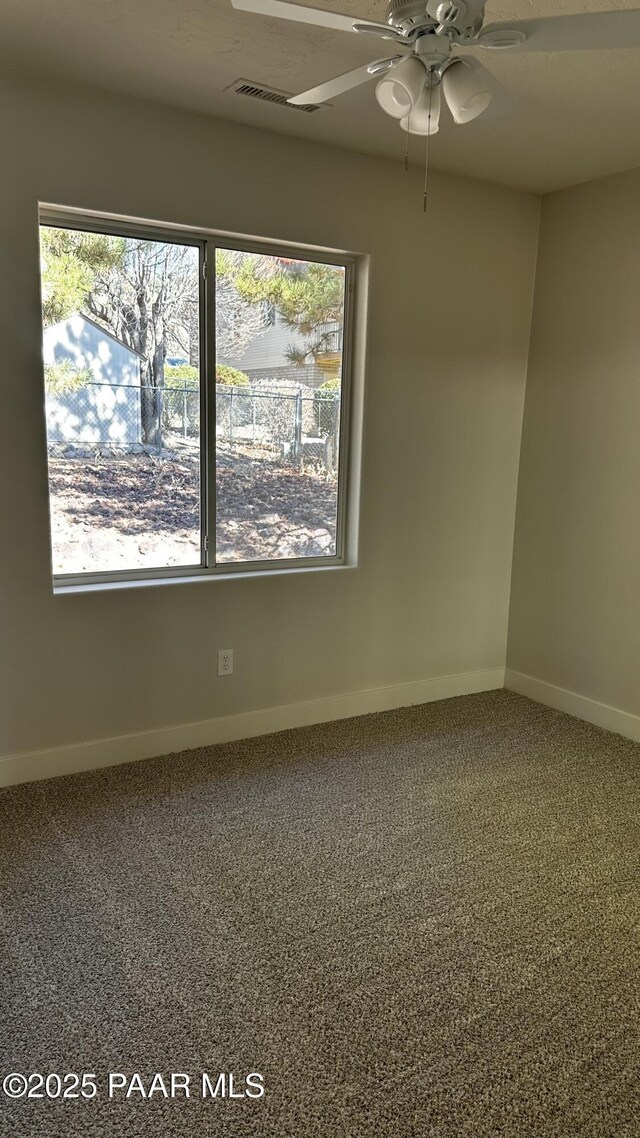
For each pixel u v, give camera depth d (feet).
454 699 12.27
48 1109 4.66
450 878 7.18
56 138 7.82
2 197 7.69
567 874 7.29
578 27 4.51
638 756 10.05
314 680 10.90
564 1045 5.22
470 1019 5.43
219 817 8.17
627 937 6.39
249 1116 4.64
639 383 10.16
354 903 6.75
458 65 5.04
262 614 10.23
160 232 8.85
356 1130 4.56
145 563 9.55
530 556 12.22
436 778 9.27
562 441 11.43
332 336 10.34
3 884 6.88
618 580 10.73
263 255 9.60
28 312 8.03
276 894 6.85
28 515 8.38
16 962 5.89
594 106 7.96
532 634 12.32
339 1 6.07
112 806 8.34
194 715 9.95
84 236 8.45
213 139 8.67
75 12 6.27
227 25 6.45
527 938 6.35
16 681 8.62
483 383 11.54
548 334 11.51
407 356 10.70
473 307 11.18
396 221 10.18
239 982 5.74
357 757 9.84
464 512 11.82
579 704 11.50
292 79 7.56
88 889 6.84
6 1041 5.14
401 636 11.62
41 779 8.95
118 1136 4.52
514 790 8.98
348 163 9.65
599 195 10.48
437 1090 4.84
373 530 10.95
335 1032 5.28
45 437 8.34
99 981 5.71
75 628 8.87
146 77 7.61
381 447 10.75
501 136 8.90
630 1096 4.83
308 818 8.21
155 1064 4.99
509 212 11.20
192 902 6.70
